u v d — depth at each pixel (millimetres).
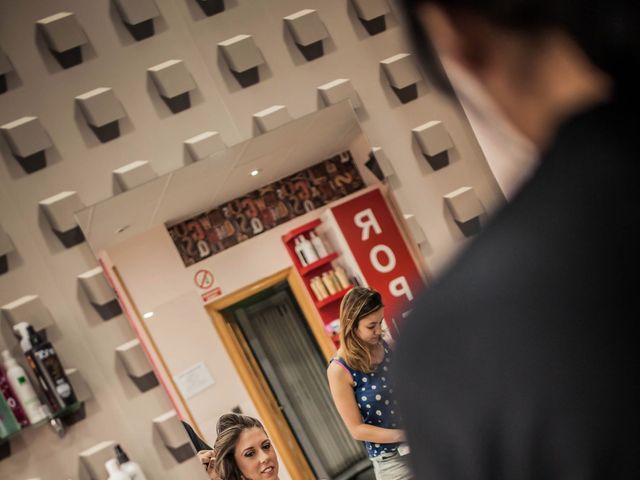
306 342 2461
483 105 389
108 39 2500
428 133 2697
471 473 353
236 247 2473
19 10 2455
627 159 348
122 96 2498
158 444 2434
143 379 2445
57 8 2473
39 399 2396
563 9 344
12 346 2424
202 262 2451
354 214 2582
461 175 2727
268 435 2414
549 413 345
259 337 2449
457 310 355
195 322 2438
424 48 384
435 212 2691
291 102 2605
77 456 2418
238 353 2441
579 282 346
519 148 392
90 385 2432
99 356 2438
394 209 2635
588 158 352
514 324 347
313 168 2564
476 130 2699
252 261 2473
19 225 2438
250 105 2572
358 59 2676
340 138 2600
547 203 355
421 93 2715
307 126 2568
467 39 367
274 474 2398
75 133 2471
